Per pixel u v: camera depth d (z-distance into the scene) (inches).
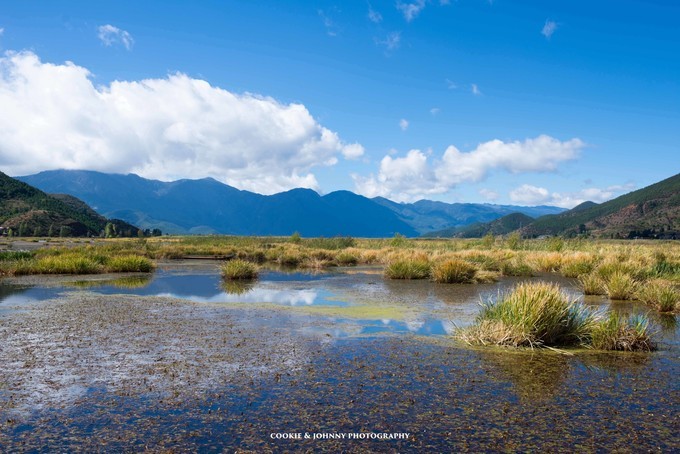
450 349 316.8
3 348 310.7
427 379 251.4
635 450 172.9
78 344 321.7
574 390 236.1
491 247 1574.8
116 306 482.6
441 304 516.4
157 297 551.8
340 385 240.5
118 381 245.3
